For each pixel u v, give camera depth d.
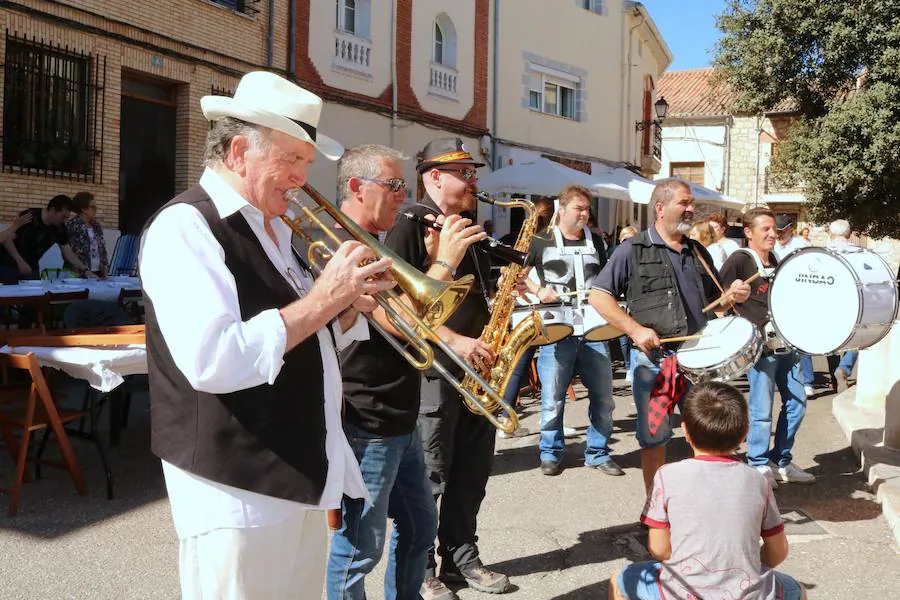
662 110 22.47
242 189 2.08
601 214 22.52
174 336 1.83
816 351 4.93
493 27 17.95
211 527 1.94
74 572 3.86
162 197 11.80
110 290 7.43
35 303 6.50
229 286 1.93
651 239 4.61
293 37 13.24
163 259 1.89
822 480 5.72
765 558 2.90
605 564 4.21
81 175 10.29
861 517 4.96
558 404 5.81
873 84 17.42
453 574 3.87
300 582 2.27
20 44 9.51
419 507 3.09
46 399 4.70
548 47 19.59
